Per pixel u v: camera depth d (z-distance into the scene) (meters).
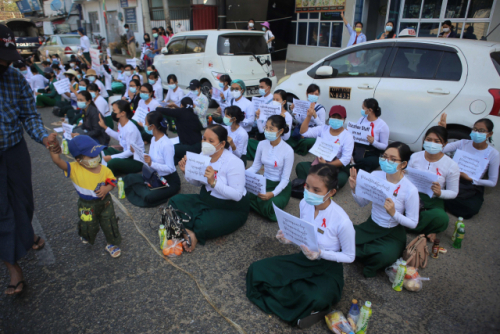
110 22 21.81
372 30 12.26
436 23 10.65
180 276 2.90
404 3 11.17
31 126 2.79
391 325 2.41
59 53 16.08
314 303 2.29
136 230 3.59
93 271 2.97
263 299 2.55
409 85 4.83
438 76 4.64
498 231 3.61
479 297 2.69
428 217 3.30
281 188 3.69
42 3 29.08
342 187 4.64
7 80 2.59
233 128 4.64
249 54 8.59
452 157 4.41
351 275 2.94
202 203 3.43
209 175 3.05
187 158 3.26
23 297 2.68
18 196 2.67
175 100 7.39
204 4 15.50
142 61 13.56
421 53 4.83
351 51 5.60
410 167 3.65
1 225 2.51
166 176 4.18
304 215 2.60
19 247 2.60
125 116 4.58
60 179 4.88
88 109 5.30
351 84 5.48
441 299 2.67
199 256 3.17
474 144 4.01
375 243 2.93
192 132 5.24
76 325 2.41
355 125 4.72
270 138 3.61
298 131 5.75
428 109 4.66
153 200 3.99
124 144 4.82
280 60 15.07
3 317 2.49
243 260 3.11
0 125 2.52
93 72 7.94
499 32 9.30
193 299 2.65
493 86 4.15
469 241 3.44
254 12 14.09
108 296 2.68
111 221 3.04
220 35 8.30
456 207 3.82
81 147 2.68
